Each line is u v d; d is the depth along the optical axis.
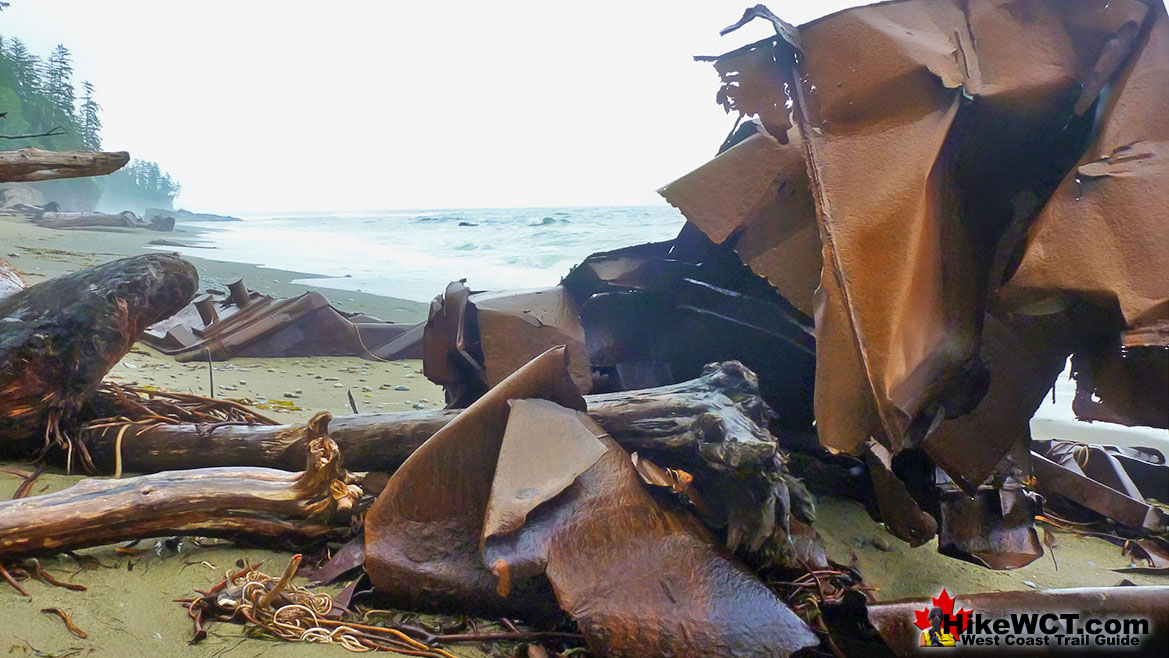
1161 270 2.22
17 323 3.69
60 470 3.80
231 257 24.88
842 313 2.49
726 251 3.79
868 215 2.53
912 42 2.67
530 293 4.09
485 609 2.68
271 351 8.03
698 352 4.12
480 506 2.77
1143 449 5.42
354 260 24.05
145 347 7.64
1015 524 3.39
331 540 3.16
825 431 2.51
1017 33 2.72
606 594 2.41
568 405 2.97
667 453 3.03
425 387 6.91
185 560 2.99
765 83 2.86
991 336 2.74
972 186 2.77
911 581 3.40
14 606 2.51
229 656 2.37
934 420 2.66
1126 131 2.43
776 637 2.33
